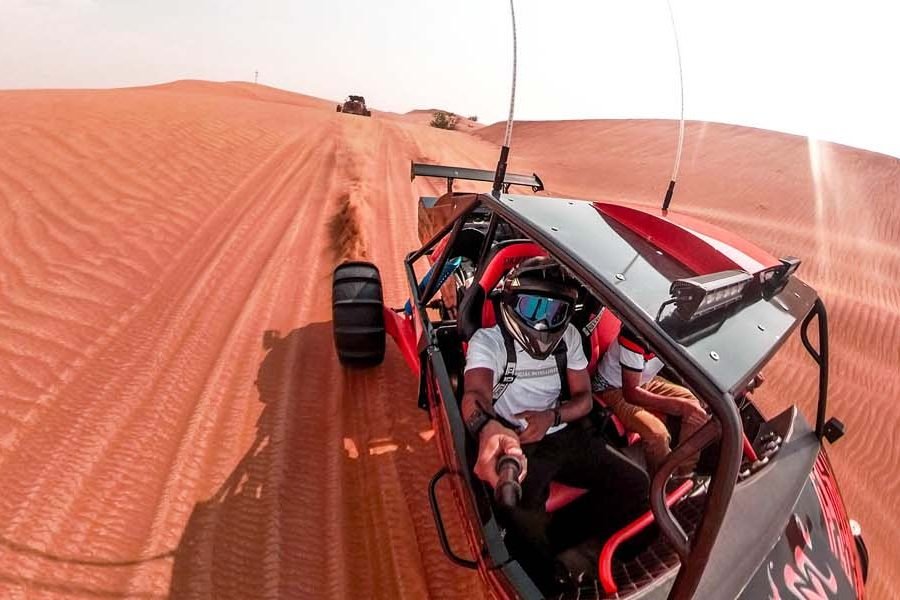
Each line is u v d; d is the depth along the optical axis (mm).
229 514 3367
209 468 3686
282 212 9180
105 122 11008
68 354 4574
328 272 7066
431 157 19125
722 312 2035
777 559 2277
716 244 2447
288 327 5598
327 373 4906
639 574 2398
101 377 4391
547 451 2820
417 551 3338
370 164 14609
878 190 23516
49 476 3402
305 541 3279
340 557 3219
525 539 2670
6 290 5238
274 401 4438
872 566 4328
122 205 7762
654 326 1789
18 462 3467
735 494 2357
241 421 4172
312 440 4090
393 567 3209
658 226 2598
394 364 5133
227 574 2992
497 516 2662
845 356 7586
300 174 12055
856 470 5461
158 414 4102
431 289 3631
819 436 2875
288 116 21969
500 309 2713
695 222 2939
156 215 7781
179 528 3213
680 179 24891
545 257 2639
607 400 3213
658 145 32219
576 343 2912
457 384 3281
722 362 1733
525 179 5289
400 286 6953
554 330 2473
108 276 5938
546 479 2781
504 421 2691
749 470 2611
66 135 9555
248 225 8281
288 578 3033
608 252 2279
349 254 7520
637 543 2605
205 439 3934
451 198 5363
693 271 2348
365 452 4059
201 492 3490
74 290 5516
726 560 2074
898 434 6078
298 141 15961
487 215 4898
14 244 6055
